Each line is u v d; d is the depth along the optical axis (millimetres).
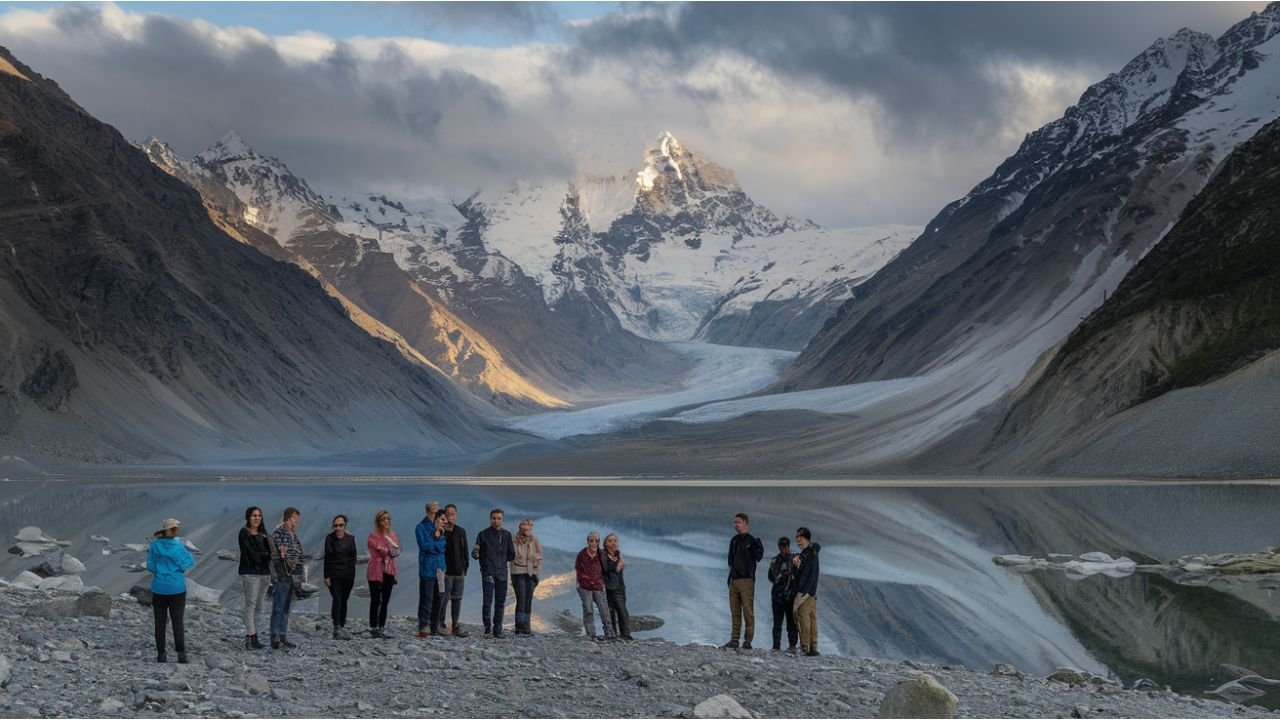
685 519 74062
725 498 94062
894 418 178125
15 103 187500
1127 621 34031
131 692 15812
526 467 177625
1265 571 44438
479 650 22000
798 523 68125
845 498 90312
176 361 160750
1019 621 34062
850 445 168250
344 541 23984
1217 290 126875
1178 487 88500
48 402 130625
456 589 25453
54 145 185500
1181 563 46812
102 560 45094
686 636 31688
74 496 84875
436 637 24672
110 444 131875
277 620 22000
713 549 56062
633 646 24547
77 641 20406
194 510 72625
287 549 22188
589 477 150500
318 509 77062
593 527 68375
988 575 44125
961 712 17656
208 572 42844
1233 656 28562
